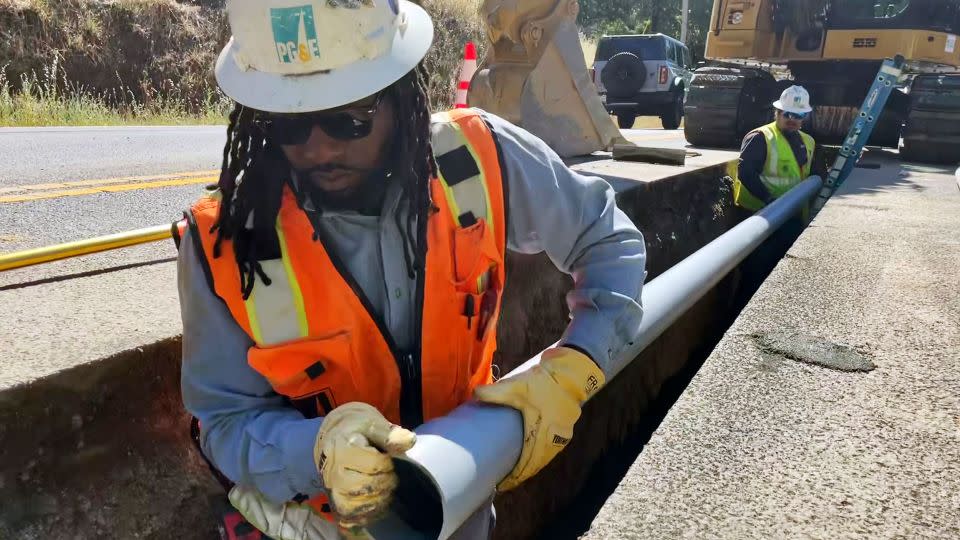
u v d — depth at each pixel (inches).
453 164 54.5
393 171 51.6
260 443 50.8
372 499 44.9
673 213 196.1
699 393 79.5
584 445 135.5
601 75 657.6
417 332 54.0
